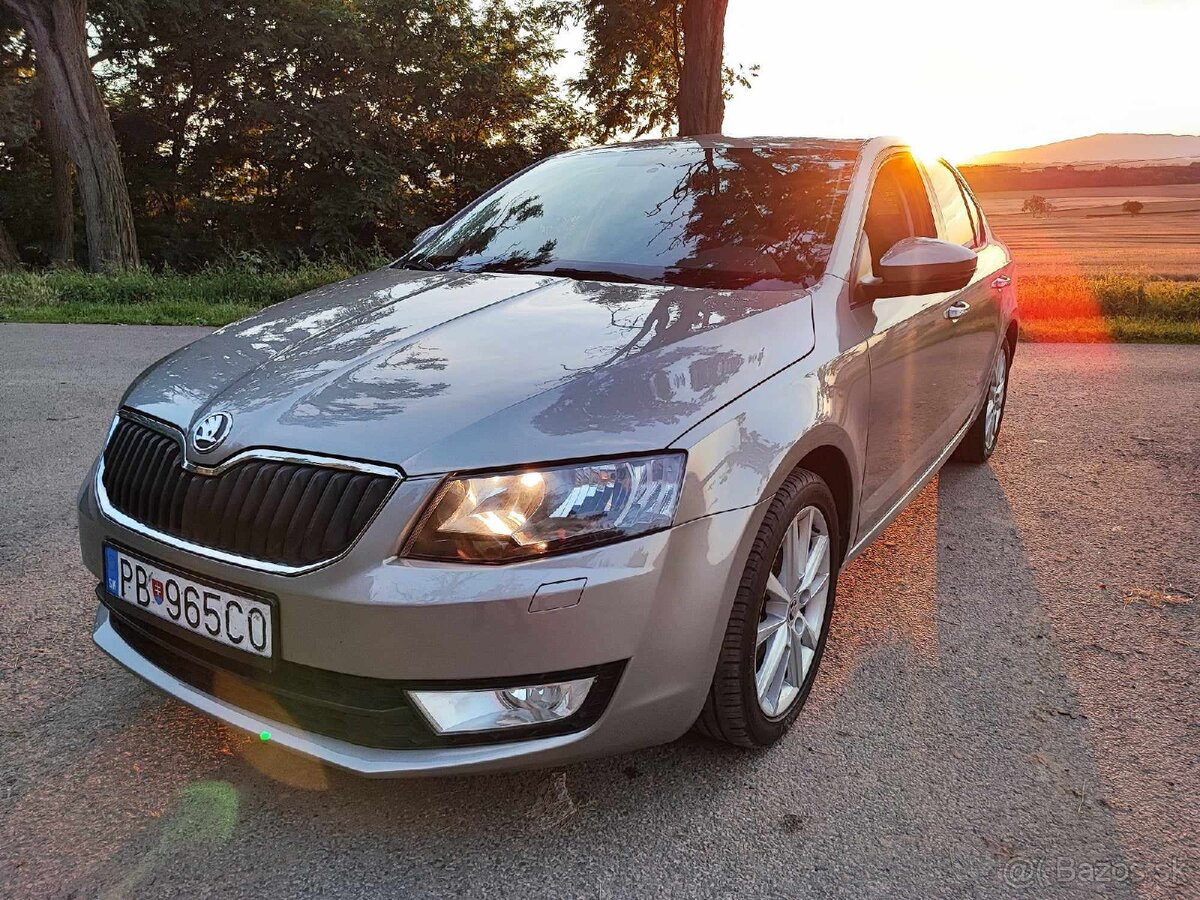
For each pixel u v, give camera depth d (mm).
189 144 27422
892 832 2008
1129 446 5219
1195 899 1820
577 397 1920
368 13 26406
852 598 3227
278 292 12234
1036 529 3916
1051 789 2164
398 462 1770
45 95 22500
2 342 8383
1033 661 2785
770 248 2779
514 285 2701
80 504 2281
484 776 2186
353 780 2166
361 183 26203
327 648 1777
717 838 1984
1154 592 3285
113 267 13758
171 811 2035
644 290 2582
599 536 1785
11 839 1928
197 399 2131
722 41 14703
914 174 3656
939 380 3443
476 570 1730
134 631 2229
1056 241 75875
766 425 2068
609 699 1842
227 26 23828
